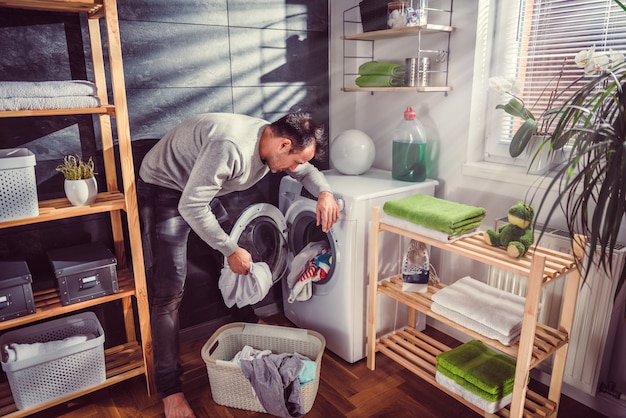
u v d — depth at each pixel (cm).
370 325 202
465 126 208
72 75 180
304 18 239
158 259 181
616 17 169
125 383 201
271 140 161
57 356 167
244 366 173
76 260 173
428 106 223
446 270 226
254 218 214
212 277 235
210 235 162
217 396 186
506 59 202
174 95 206
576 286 155
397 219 179
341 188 204
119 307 211
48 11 171
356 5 236
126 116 164
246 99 227
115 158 196
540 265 135
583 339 169
